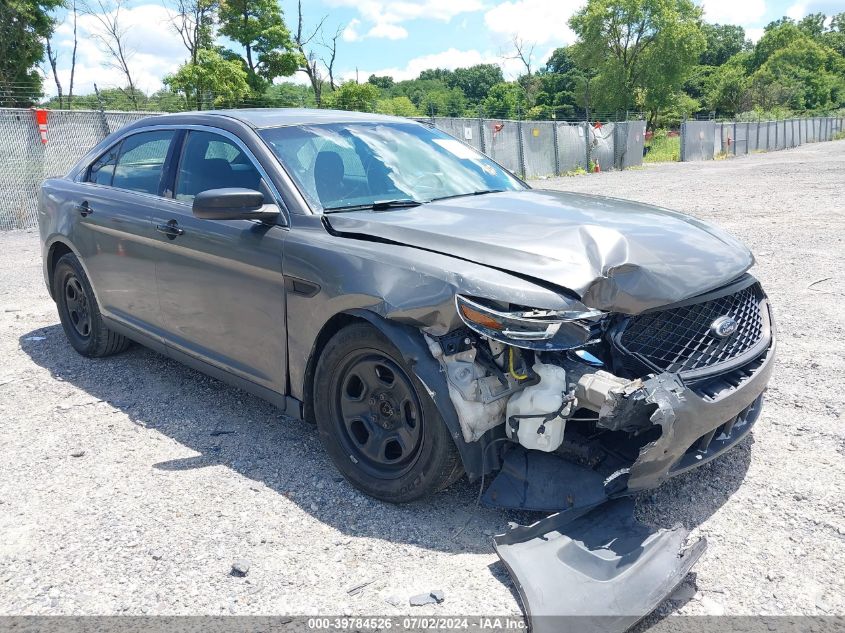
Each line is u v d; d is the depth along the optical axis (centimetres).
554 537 258
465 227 305
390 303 280
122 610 247
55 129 1301
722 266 304
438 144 433
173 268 397
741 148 4497
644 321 277
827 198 1345
